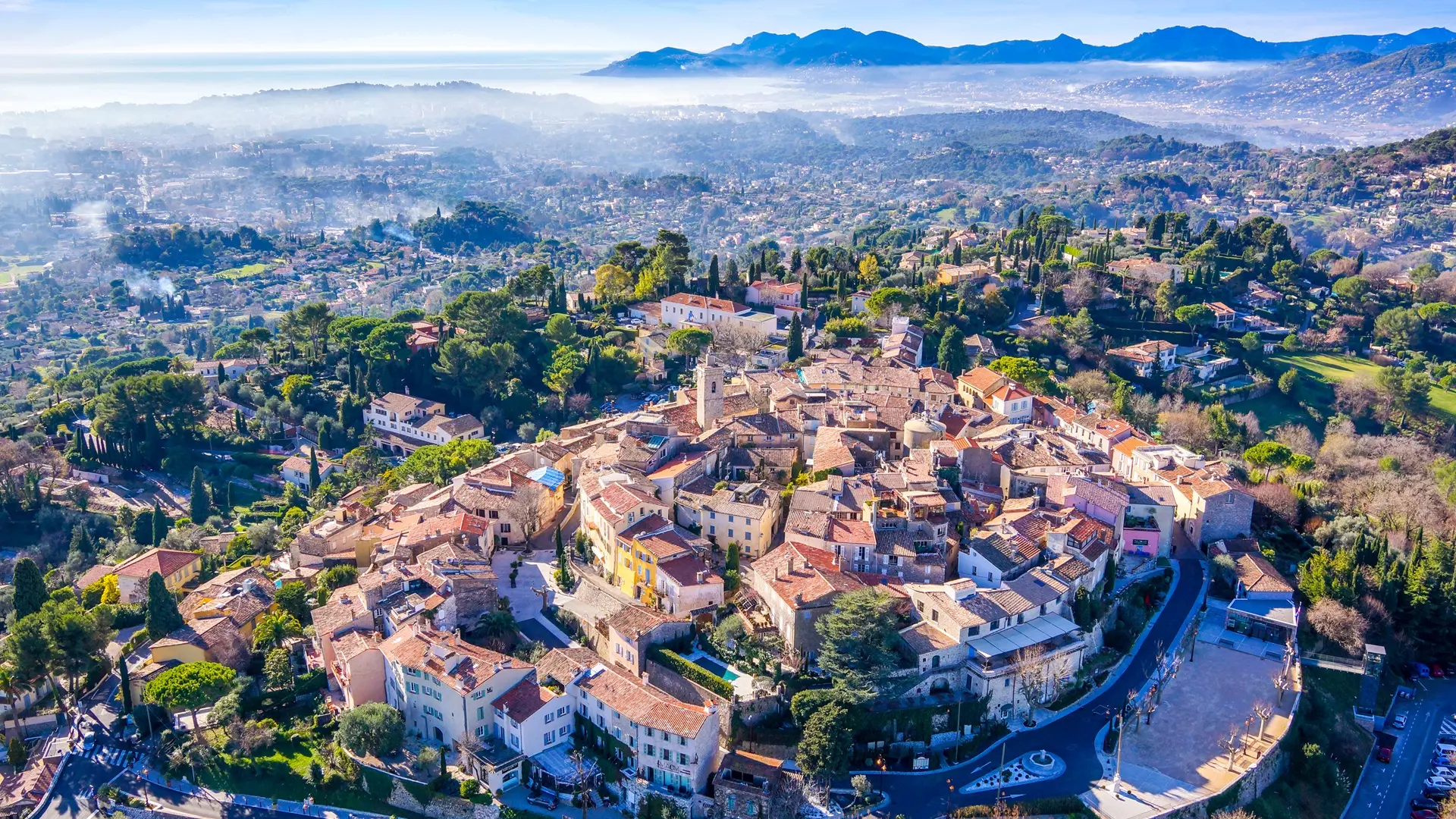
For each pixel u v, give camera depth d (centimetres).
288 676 17488
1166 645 18812
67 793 16312
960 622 16588
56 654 17850
